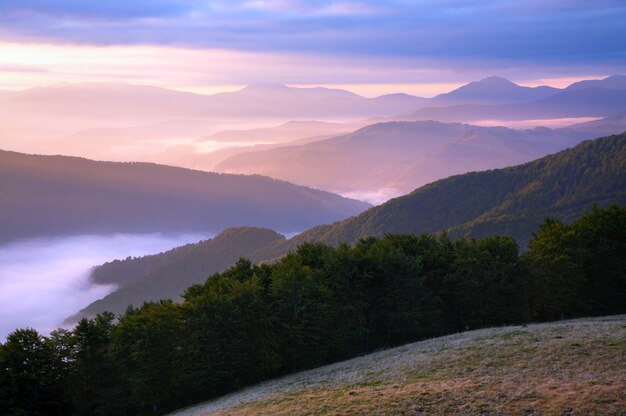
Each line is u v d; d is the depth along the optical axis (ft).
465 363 138.31
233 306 204.74
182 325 202.59
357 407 111.55
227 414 131.44
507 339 158.10
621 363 116.98
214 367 196.44
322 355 211.41
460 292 237.86
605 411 92.07
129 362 197.77
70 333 204.13
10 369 188.14
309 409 117.29
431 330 230.48
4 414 181.37
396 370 147.84
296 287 214.69
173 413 175.01
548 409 95.86
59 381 196.65
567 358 126.41
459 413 99.86
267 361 203.41
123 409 200.44
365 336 227.61
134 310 221.25
